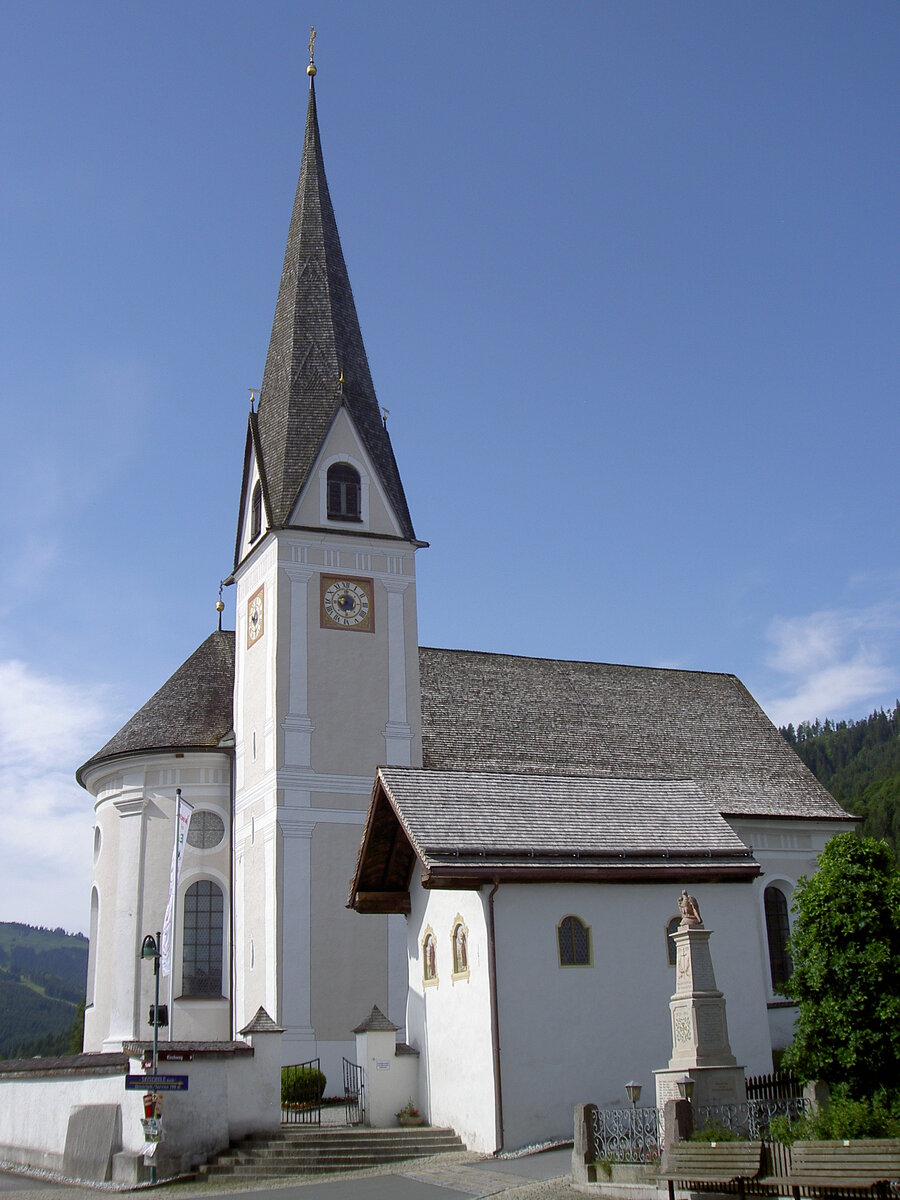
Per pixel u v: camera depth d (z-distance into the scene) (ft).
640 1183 67.77
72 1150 97.19
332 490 155.84
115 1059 95.40
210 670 163.22
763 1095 84.28
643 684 181.27
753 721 180.65
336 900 138.10
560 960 98.07
